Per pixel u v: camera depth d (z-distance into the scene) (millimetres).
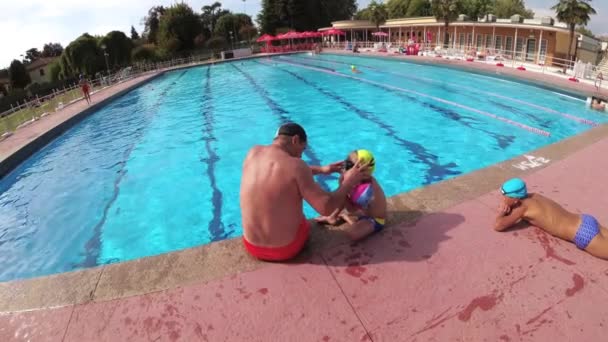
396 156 7766
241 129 10578
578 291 2293
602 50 26844
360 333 2086
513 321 2107
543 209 2791
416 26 33750
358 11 62875
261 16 53969
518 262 2564
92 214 6133
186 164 8102
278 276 2557
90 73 38531
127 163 8414
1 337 2215
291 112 12125
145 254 4984
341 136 9227
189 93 17969
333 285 2443
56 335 2207
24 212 6375
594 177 3748
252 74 23656
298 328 2137
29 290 2602
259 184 2436
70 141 10766
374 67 21781
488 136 8664
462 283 2404
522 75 14531
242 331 2141
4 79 54688
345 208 3139
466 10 46625
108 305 2408
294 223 2555
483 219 3105
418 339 2031
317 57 31234
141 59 40594
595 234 2549
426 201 3465
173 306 2359
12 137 10578
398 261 2639
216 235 5324
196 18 48031
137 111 14453
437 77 17016
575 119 9562
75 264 4887
